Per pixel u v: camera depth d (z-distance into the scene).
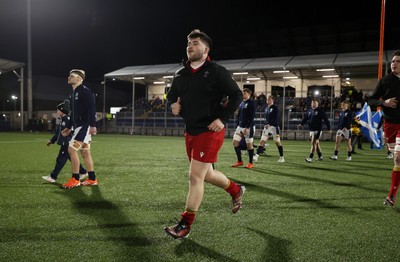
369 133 8.52
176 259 2.46
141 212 3.72
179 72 3.10
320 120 9.14
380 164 8.88
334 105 24.22
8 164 7.68
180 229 2.84
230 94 2.94
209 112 2.98
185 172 6.80
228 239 2.89
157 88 33.16
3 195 4.51
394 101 4.21
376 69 22.77
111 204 4.07
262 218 3.54
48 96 36.53
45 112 36.28
